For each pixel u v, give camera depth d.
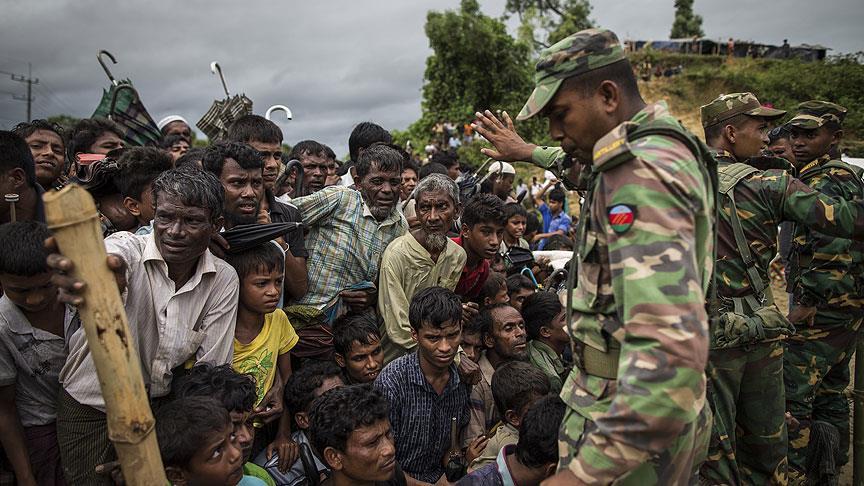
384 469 2.47
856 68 25.20
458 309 3.04
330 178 5.60
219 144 3.01
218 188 2.45
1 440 2.31
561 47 1.87
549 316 3.90
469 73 23.28
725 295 2.84
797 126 3.94
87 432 2.28
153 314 2.41
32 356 2.34
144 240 2.49
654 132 1.74
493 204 3.77
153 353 2.43
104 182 3.10
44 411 2.44
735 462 2.76
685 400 1.45
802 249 3.90
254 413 2.76
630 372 1.48
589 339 1.83
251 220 3.00
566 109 1.88
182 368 2.54
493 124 3.18
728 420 2.73
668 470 1.76
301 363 3.44
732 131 3.10
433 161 6.98
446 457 3.22
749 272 2.80
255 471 2.62
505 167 6.14
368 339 3.25
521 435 2.52
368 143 4.85
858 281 3.69
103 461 2.30
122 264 1.49
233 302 2.64
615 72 1.85
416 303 3.06
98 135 4.30
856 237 2.78
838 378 4.12
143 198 2.91
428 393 3.11
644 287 1.50
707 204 1.70
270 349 2.87
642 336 1.48
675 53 34.94
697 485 2.09
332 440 2.43
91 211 1.41
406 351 3.59
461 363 3.33
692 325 1.46
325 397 2.53
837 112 3.88
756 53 37.69
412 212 4.20
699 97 30.28
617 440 1.50
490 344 3.73
